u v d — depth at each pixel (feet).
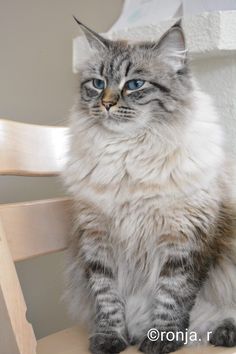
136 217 2.36
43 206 2.48
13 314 1.76
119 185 2.35
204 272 2.39
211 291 2.49
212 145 2.43
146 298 2.46
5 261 1.81
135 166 2.34
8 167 2.40
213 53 2.89
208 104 2.59
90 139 2.44
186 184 2.30
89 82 2.48
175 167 2.31
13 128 2.48
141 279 2.47
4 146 2.40
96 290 2.44
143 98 2.34
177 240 2.34
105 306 2.42
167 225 2.34
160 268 2.40
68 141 2.61
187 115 2.40
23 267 3.98
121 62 2.39
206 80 3.11
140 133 2.36
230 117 3.04
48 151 2.62
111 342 2.30
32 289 3.98
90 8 3.61
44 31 3.82
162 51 2.39
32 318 4.00
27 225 2.39
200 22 2.82
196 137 2.39
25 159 2.50
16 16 3.94
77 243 2.55
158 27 2.97
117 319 2.41
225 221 2.48
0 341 1.80
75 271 2.64
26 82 3.95
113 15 3.51
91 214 2.43
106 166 2.38
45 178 3.82
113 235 2.42
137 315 2.45
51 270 3.85
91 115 2.41
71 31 3.67
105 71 2.41
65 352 2.30
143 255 2.43
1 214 2.29
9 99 4.06
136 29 3.09
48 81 3.83
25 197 3.96
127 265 2.47
